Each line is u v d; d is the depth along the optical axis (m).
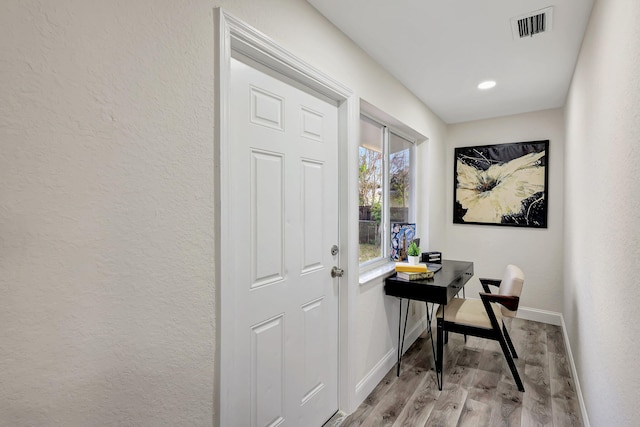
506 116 3.57
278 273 1.56
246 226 1.38
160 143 0.98
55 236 0.77
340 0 1.57
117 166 0.88
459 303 2.64
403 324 2.80
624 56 1.06
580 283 2.10
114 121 0.87
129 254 0.91
